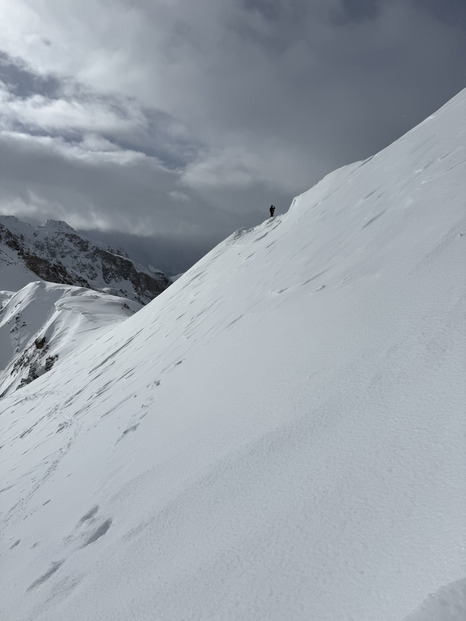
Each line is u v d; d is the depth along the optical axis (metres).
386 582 1.86
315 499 2.59
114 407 9.69
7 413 22.94
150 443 5.44
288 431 3.48
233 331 8.30
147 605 2.62
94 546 3.92
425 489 2.19
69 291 82.75
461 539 1.83
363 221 8.73
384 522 2.15
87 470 6.38
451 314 3.58
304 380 4.14
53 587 3.64
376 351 3.79
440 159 8.05
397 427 2.74
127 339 21.98
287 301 7.57
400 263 5.38
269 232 20.48
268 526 2.61
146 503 3.95
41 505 6.36
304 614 1.95
